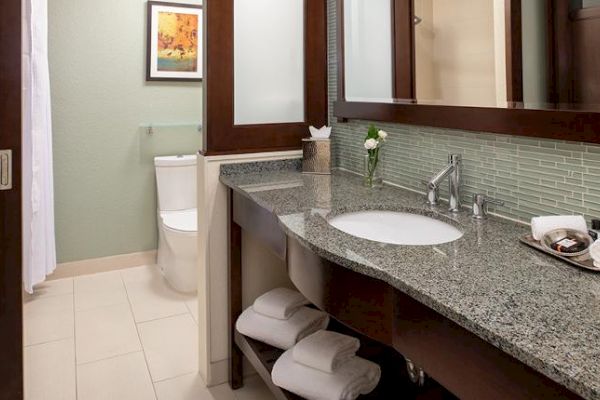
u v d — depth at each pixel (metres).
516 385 0.65
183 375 2.04
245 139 1.93
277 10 1.96
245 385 1.99
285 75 2.01
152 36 3.13
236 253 1.91
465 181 1.41
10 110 1.34
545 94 1.11
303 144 1.93
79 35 2.96
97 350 2.21
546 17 1.09
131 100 3.15
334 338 1.52
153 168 3.27
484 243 1.08
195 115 3.34
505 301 0.77
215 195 1.89
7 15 1.32
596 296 0.78
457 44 1.35
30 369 2.03
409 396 1.41
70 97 2.98
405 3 1.54
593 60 1.00
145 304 2.71
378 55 1.69
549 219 1.04
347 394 1.36
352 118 1.89
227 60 1.86
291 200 1.50
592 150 1.05
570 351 0.61
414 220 1.42
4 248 1.37
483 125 1.28
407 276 0.88
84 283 3.00
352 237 1.13
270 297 1.81
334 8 1.97
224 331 1.98
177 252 2.79
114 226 3.21
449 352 0.78
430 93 1.47
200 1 3.26
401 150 1.67
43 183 2.66
